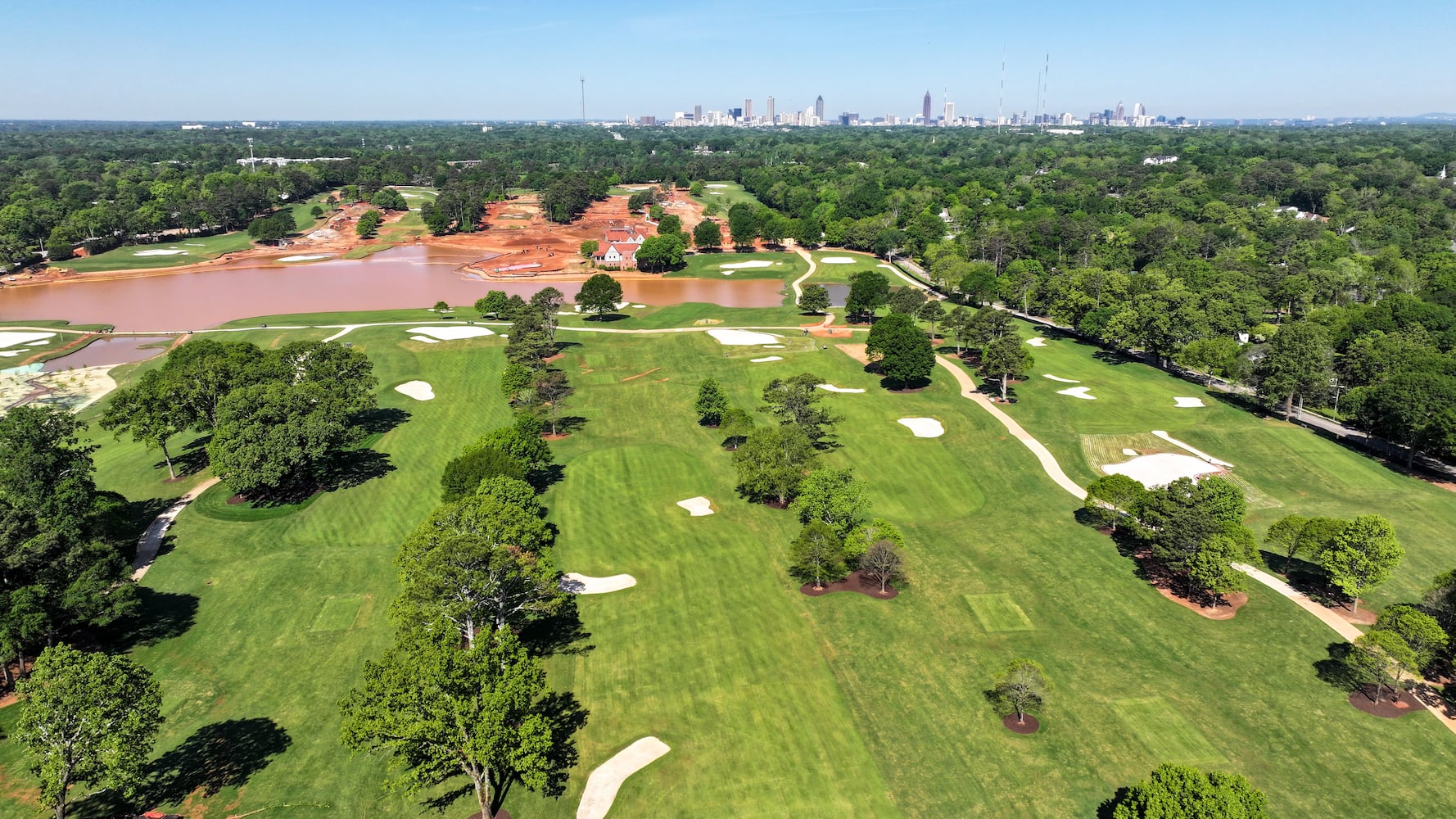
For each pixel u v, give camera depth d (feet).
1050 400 311.47
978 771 127.24
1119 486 202.28
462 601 141.38
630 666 155.63
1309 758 129.18
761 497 231.71
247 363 273.75
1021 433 280.51
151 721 115.24
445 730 111.14
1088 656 157.28
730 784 125.59
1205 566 167.02
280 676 152.46
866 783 125.39
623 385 336.29
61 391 335.67
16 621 138.62
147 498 232.73
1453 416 231.50
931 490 238.68
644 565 194.49
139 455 263.90
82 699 106.83
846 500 196.13
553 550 201.87
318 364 277.64
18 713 137.80
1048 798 121.49
